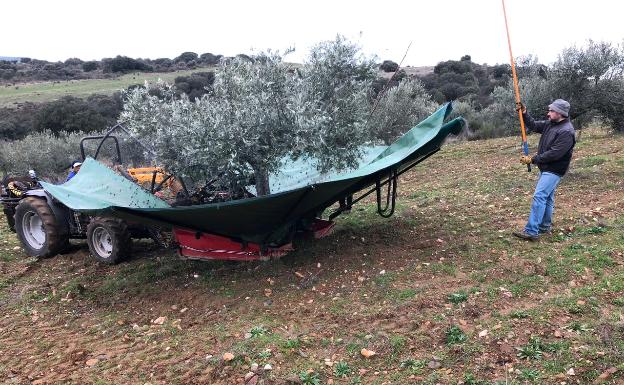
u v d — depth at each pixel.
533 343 3.93
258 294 5.64
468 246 6.26
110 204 5.70
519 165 11.40
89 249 8.37
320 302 5.25
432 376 3.70
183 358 4.41
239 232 6.30
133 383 4.09
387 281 5.50
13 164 19.47
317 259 6.41
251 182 6.37
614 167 9.76
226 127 5.51
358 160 6.52
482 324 4.33
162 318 5.38
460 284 5.24
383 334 4.36
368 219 8.04
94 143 19.45
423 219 7.72
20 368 4.58
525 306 4.61
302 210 6.16
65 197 5.93
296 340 4.41
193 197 6.78
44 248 8.09
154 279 6.57
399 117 16.17
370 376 3.86
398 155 6.16
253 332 4.66
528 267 5.43
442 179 11.30
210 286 6.05
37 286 6.84
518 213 7.49
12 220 9.24
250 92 5.71
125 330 5.24
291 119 5.55
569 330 4.06
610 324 4.02
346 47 5.80
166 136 5.86
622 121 14.01
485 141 17.16
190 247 6.84
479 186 9.77
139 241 8.65
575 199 7.89
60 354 4.80
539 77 13.91
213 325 5.05
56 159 20.16
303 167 7.23
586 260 5.39
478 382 3.57
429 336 4.26
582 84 12.84
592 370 3.54
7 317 5.91
